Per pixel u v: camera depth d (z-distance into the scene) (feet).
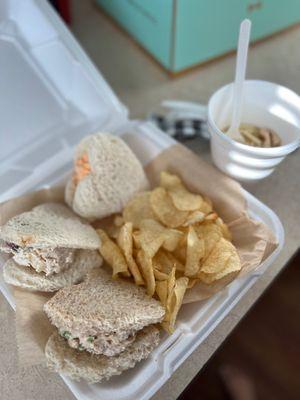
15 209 0.89
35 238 0.75
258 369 1.37
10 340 0.79
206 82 1.35
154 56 1.40
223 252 0.79
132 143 1.02
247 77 1.34
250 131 0.98
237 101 0.88
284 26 1.48
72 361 0.69
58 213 0.89
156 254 0.84
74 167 0.95
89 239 0.82
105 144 0.91
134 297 0.75
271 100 0.94
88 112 1.07
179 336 0.74
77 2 1.64
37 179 0.95
